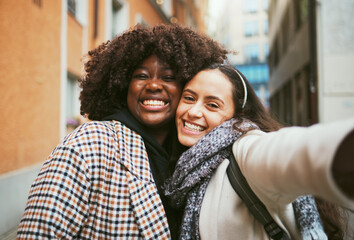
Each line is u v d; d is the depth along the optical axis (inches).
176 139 57.5
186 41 54.6
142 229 44.1
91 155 44.5
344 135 21.2
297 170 25.0
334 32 284.5
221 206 45.1
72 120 264.5
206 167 46.4
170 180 50.4
